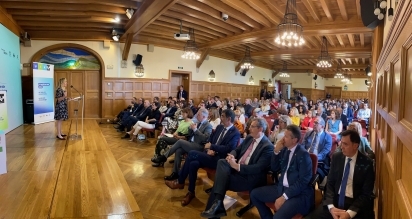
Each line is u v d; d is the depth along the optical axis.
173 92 10.75
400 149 1.31
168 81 10.09
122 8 6.34
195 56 8.29
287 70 16.38
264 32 7.18
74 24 7.66
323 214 2.13
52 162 4.13
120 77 9.22
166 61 10.02
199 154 3.18
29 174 3.61
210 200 2.67
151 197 3.25
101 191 3.18
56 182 3.37
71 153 4.69
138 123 6.18
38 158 4.32
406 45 1.17
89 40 8.82
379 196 2.26
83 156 4.54
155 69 9.78
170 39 9.79
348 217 1.92
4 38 6.17
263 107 9.29
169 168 4.31
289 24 4.81
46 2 5.95
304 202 2.25
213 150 3.21
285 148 2.45
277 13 5.84
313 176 2.40
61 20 7.21
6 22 6.33
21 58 8.28
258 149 2.73
